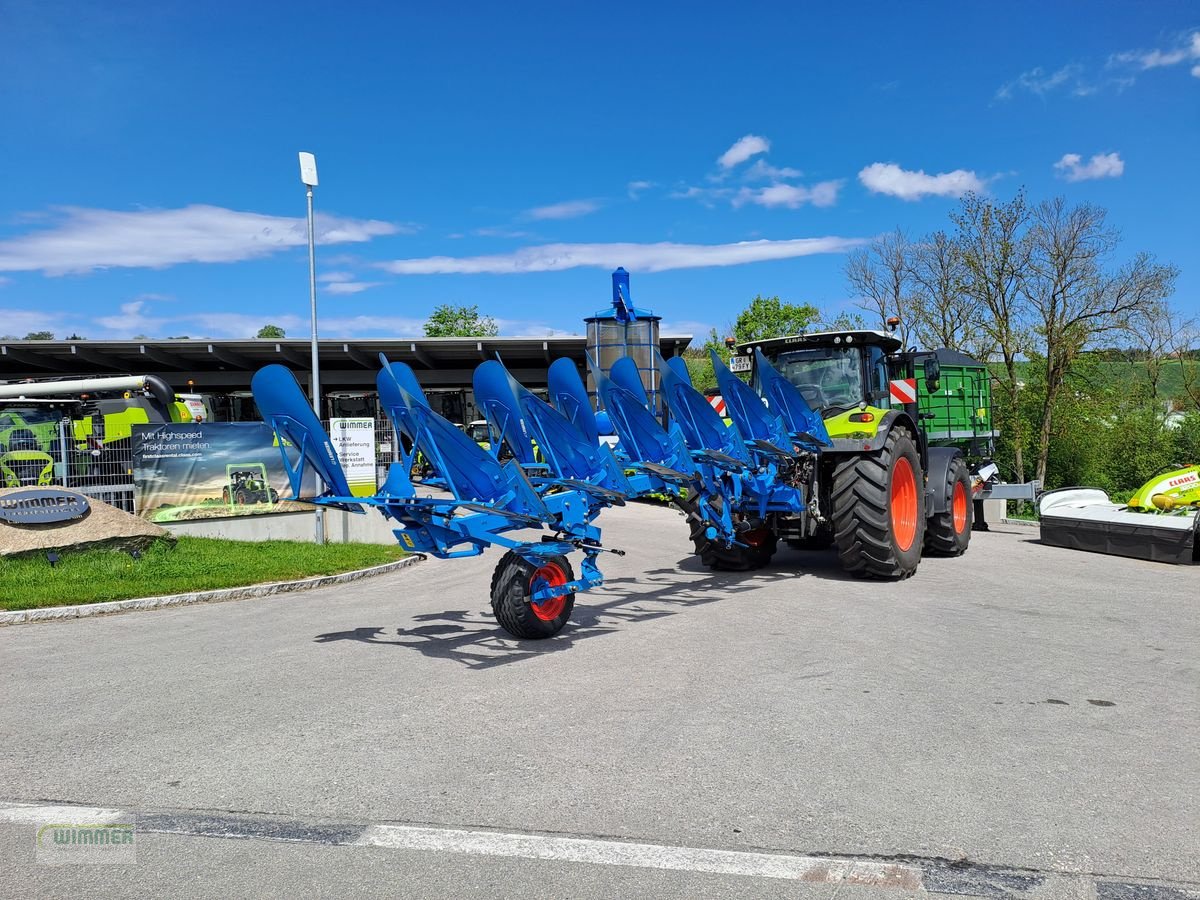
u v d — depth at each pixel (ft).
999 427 92.17
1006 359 90.58
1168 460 101.45
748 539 31.24
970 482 36.88
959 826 10.66
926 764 12.61
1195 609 24.00
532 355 110.52
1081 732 13.92
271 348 104.06
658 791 11.79
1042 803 11.29
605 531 48.60
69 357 105.81
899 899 9.07
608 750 13.35
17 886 9.61
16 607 25.82
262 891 9.41
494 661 19.03
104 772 12.89
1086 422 94.17
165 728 14.92
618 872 9.68
